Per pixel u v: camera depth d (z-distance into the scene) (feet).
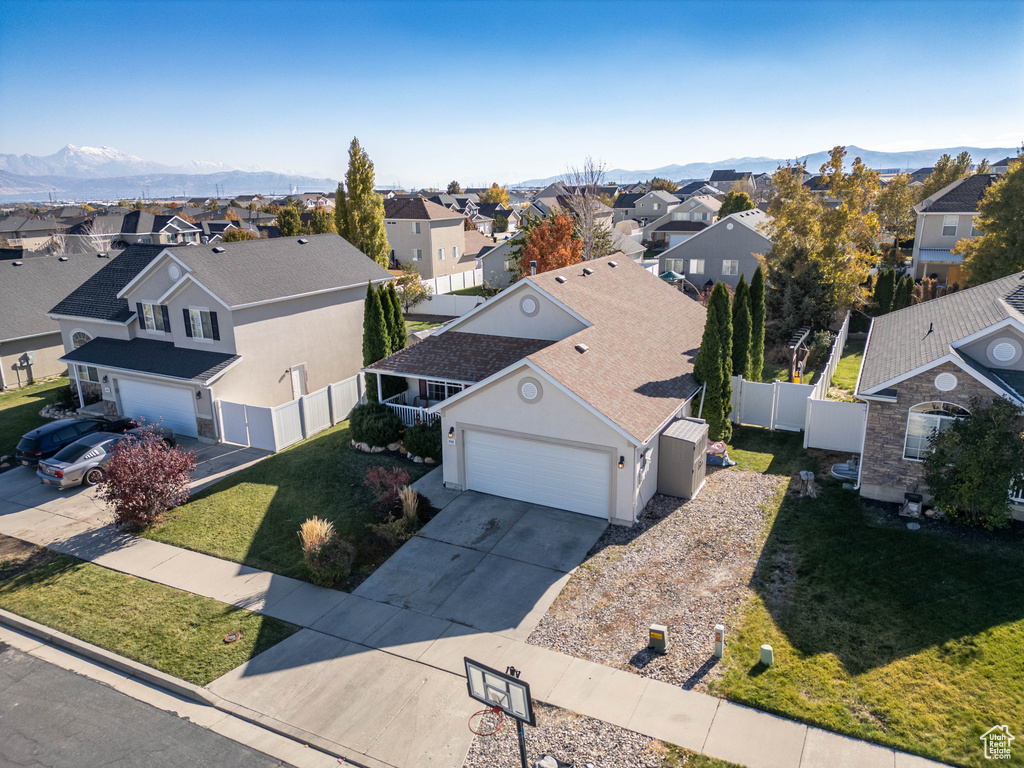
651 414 55.67
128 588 49.42
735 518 53.57
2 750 34.76
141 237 236.02
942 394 50.29
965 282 116.57
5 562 54.19
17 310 108.37
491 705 28.12
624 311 77.61
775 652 37.81
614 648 39.37
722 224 152.46
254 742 34.58
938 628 38.93
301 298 88.74
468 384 66.74
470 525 54.90
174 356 82.74
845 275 109.19
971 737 31.35
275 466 70.08
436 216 201.77
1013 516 50.21
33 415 91.61
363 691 37.40
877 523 51.11
